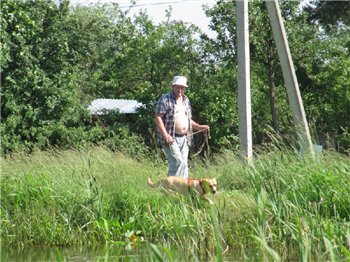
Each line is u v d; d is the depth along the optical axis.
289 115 41.03
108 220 13.06
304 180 12.37
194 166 17.20
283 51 19.77
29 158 17.56
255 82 40.62
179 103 14.60
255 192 11.53
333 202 12.05
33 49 30.80
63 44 31.34
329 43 40.00
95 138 32.31
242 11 20.31
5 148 29.08
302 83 40.88
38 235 12.94
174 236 11.68
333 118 40.59
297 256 10.25
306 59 39.78
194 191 12.57
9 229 13.19
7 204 14.23
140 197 13.63
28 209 13.70
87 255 10.89
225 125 34.69
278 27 19.81
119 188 13.99
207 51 39.56
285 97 41.34
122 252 11.06
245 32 20.31
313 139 16.30
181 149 14.49
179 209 12.13
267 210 11.06
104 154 17.33
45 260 10.43
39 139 30.25
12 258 10.80
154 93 37.12
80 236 12.91
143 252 10.96
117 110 38.03
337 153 13.80
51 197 13.67
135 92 45.72
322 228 10.05
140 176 15.50
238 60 20.30
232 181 14.88
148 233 12.70
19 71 30.38
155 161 18.30
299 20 38.62
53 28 31.34
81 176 14.85
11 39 29.98
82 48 32.38
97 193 13.37
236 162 15.78
